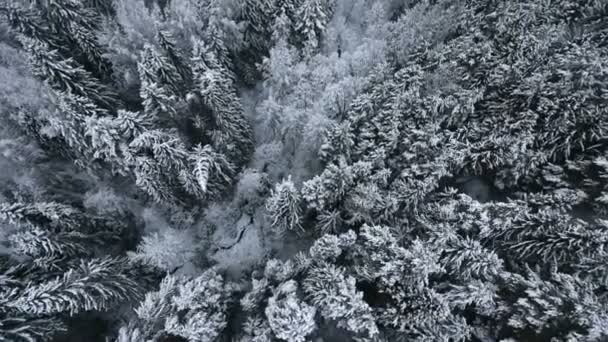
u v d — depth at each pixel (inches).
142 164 631.2
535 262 589.3
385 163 703.7
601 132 589.6
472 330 543.8
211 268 753.6
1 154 706.2
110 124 593.9
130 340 547.2
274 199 657.0
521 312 526.0
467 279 556.7
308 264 609.9
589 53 609.6
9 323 534.9
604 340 459.8
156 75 690.8
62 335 652.7
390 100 697.6
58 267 605.3
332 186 632.4
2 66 748.0
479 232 595.5
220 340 581.3
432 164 626.5
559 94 625.6
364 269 579.5
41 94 682.8
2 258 613.3
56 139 719.7
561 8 744.3
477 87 721.0
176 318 542.3
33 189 709.3
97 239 705.6
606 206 570.3
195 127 754.2
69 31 745.6
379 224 649.0
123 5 775.7
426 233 608.4
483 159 646.5
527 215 571.2
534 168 641.6
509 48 708.0
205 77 639.1
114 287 624.7
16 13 700.0
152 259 715.4
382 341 538.9
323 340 577.6
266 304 603.8
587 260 519.2
